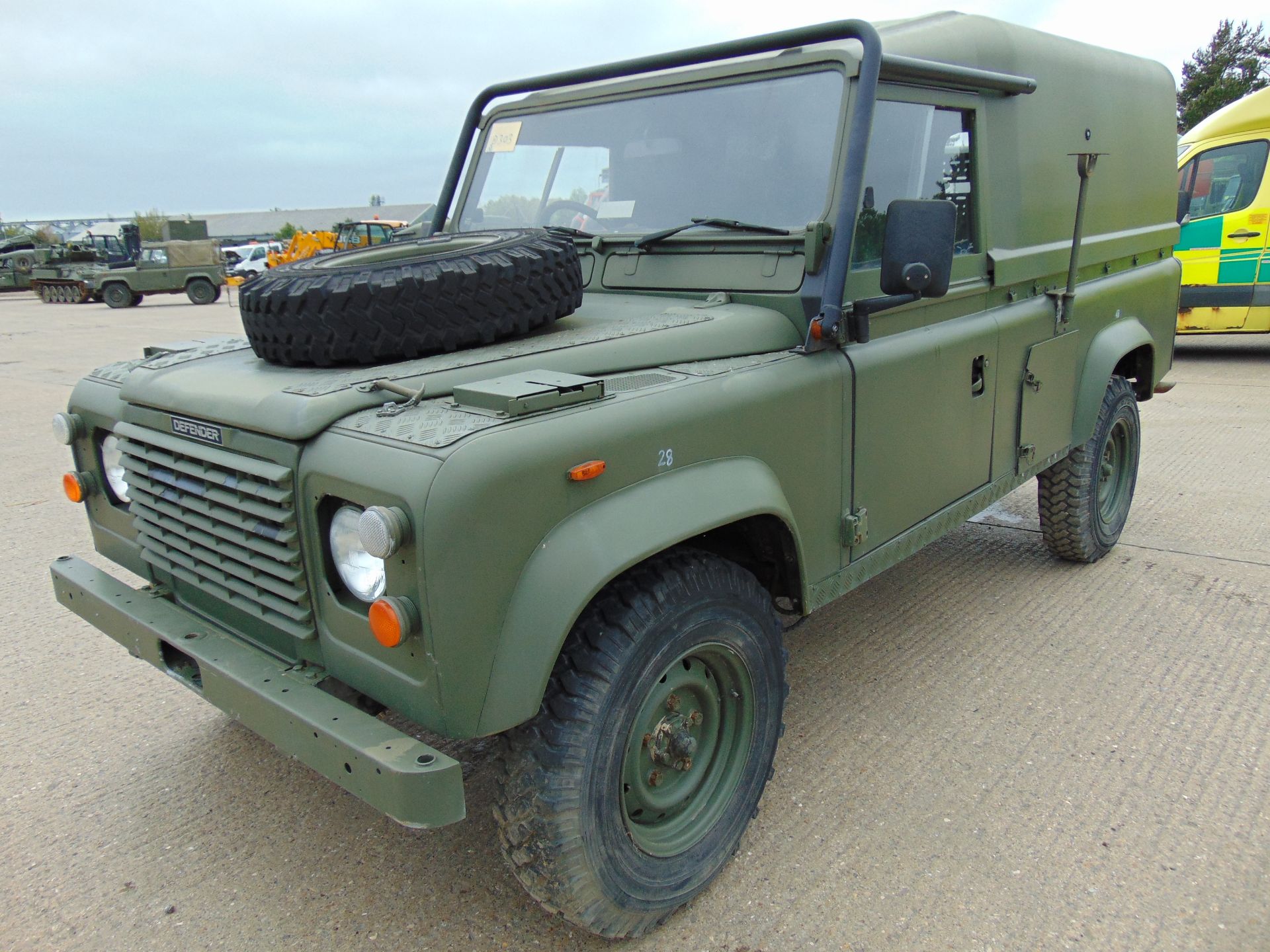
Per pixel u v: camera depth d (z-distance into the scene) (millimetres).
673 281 2838
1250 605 3963
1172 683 3346
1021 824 2596
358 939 2260
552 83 3268
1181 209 9680
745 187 2775
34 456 7000
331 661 2010
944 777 2824
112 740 3172
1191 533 4844
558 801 1894
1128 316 4363
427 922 2311
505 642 1782
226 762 3033
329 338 2193
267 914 2350
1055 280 3754
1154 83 4672
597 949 2193
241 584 2191
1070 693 3305
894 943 2174
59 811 2787
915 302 2904
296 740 1904
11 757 3070
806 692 3371
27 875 2512
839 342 2557
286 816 2746
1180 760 2877
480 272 2250
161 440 2297
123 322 18891
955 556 4668
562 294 2475
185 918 2344
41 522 5391
